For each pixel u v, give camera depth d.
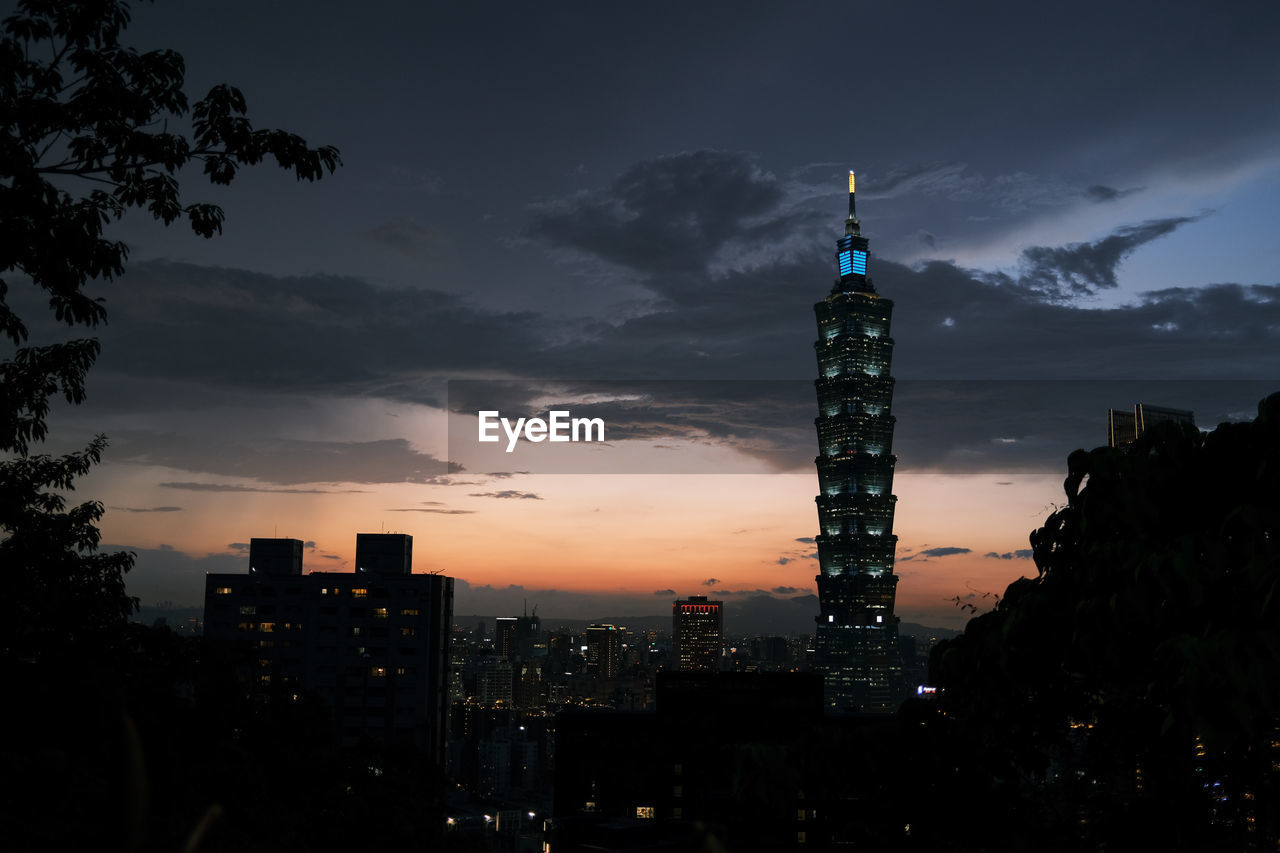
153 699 19.36
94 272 12.49
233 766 20.66
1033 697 8.97
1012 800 9.02
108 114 12.09
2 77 11.66
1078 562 8.32
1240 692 6.28
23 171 11.48
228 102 12.76
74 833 11.66
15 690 14.83
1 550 15.30
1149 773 8.60
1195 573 6.88
